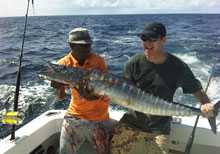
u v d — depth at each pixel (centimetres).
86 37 257
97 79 255
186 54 1339
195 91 260
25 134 266
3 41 2198
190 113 254
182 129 285
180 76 255
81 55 265
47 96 711
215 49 1516
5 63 1191
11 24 5262
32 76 932
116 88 257
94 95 259
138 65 264
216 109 249
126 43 1947
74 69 250
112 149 271
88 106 272
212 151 284
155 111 254
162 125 260
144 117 262
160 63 255
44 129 290
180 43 1814
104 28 3531
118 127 279
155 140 262
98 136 266
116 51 1557
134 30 3189
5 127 538
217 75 883
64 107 646
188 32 2817
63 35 2691
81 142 280
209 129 277
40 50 1636
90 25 4191
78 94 270
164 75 254
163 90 255
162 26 247
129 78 270
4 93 738
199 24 4256
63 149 276
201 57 1245
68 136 275
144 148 299
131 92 256
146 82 262
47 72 242
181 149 294
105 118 289
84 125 273
